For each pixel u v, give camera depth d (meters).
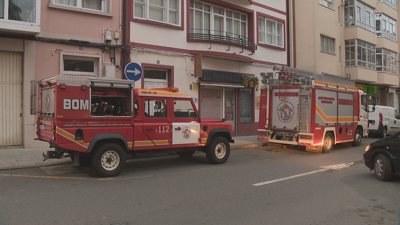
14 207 5.21
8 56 10.84
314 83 11.33
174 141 8.60
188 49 14.93
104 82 7.43
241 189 6.67
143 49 13.36
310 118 11.40
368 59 26.66
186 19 14.95
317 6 21.44
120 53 12.84
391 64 29.91
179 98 8.88
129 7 13.07
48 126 7.35
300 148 12.20
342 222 4.80
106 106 7.53
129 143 7.84
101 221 4.67
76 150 7.02
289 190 6.64
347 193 6.45
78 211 5.08
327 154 11.98
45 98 7.66
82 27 12.00
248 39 17.45
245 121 18.12
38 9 10.48
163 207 5.39
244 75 17.42
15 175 7.58
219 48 15.62
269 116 12.52
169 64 14.27
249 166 9.34
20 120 11.05
